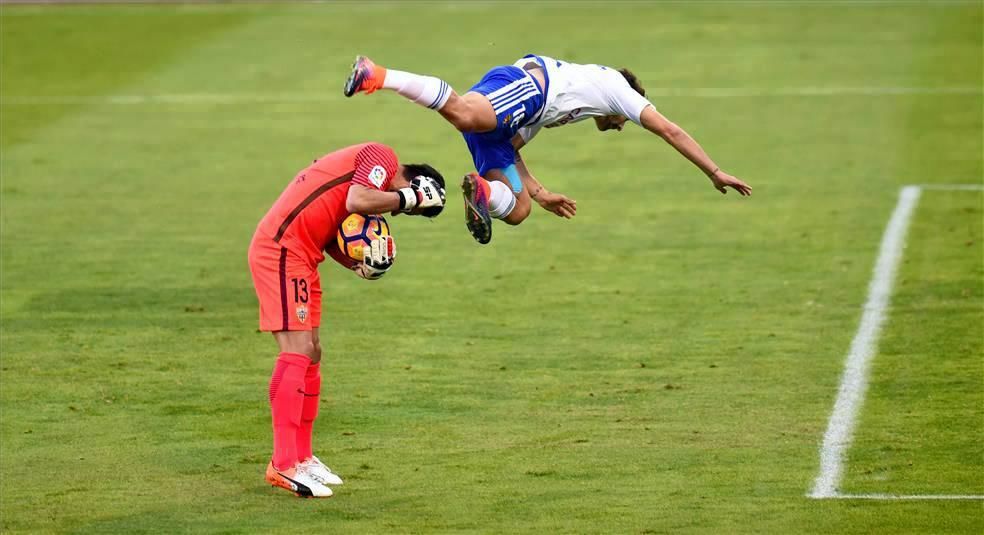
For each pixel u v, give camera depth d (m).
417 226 53.94
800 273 45.97
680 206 56.00
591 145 67.81
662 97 76.62
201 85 81.69
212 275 47.09
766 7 101.31
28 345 39.28
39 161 65.00
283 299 26.98
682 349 38.28
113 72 85.38
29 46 92.94
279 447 27.38
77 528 25.80
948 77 78.69
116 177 62.03
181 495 27.67
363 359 37.84
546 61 27.70
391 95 79.19
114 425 32.44
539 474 28.73
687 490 27.61
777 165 62.06
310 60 87.62
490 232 27.55
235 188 59.94
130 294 44.78
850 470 28.73
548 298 44.00
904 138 65.94
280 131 70.75
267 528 25.69
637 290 44.66
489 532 25.36
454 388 35.16
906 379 35.06
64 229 53.47
